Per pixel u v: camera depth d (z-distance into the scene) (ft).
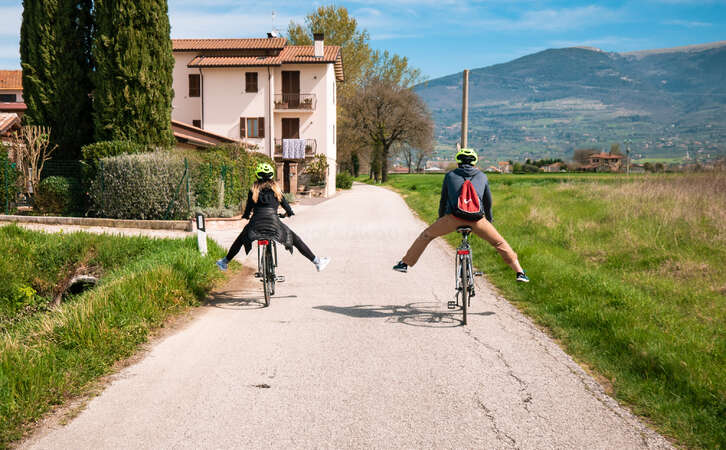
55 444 10.23
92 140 64.75
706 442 10.41
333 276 28.50
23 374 12.74
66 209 54.39
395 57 213.05
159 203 50.42
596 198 57.98
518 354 15.79
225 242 39.83
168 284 21.93
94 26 60.80
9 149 62.44
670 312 19.86
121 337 16.35
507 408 11.98
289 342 16.92
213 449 10.02
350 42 167.53
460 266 20.01
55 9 60.95
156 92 59.57
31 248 35.50
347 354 15.71
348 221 57.93
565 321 19.11
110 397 12.53
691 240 33.14
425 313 20.71
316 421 11.25
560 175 172.14
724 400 11.98
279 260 33.42
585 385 13.42
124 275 25.27
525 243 35.55
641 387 13.11
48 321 17.49
